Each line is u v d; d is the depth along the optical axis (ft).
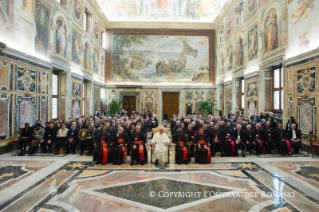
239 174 20.61
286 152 29.12
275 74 41.14
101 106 72.59
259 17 43.55
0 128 26.61
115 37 75.51
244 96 50.47
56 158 26.76
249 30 48.26
